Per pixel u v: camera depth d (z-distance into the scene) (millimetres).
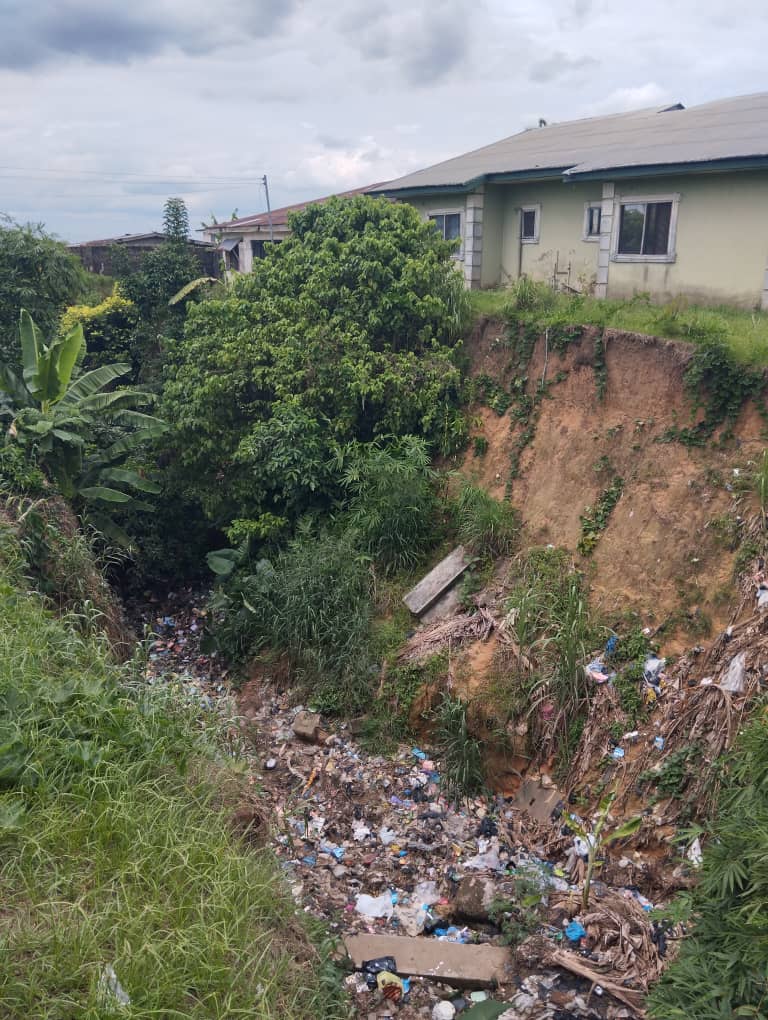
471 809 7922
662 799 6949
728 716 6863
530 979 5633
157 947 3900
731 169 11281
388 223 13578
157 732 5637
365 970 5723
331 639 10031
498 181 15562
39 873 4207
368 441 12758
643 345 10242
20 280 16531
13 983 3510
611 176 12992
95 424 12938
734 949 4406
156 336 18344
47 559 8867
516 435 11578
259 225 26188
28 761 4766
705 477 8977
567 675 8070
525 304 12508
